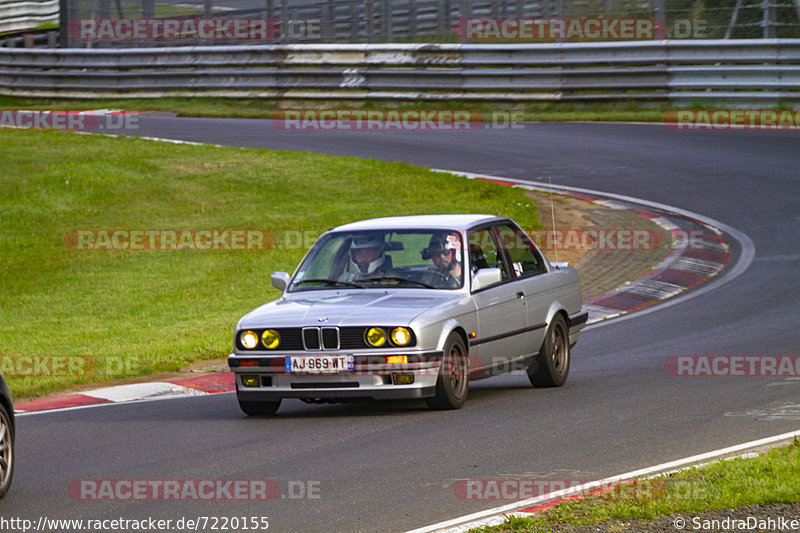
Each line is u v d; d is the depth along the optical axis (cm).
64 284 4678
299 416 2592
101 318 4128
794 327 3512
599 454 2045
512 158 7000
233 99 9475
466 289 2645
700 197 5778
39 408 2850
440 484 1862
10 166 6812
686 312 3922
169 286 4625
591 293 4341
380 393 2445
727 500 1625
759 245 4906
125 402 2898
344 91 9031
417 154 7294
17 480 2022
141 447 2275
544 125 8025
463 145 7519
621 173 6400
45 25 12744
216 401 2864
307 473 1981
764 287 4200
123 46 10331
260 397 2505
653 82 8006
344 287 2706
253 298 4391
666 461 1970
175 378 3225
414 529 1603
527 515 1619
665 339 3503
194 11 10425
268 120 8850
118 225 5688
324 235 2869
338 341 2447
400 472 1959
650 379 2889
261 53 9350
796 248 4800
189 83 9656
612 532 1510
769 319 3669
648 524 1539
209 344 3606
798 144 6812
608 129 7694
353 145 7669
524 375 3319
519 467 1964
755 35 8225
